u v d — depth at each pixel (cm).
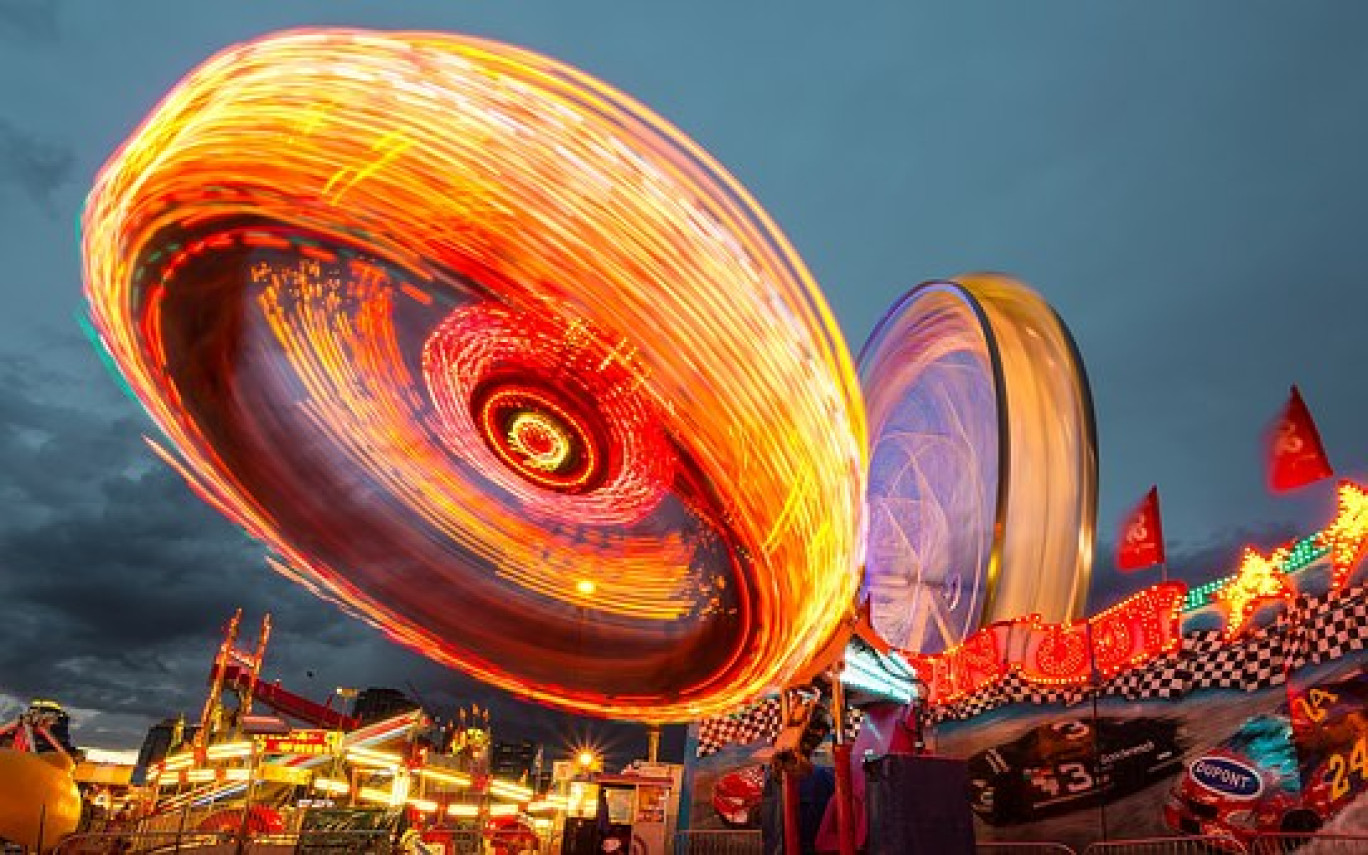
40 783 1739
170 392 485
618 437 490
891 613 1906
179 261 470
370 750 2750
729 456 482
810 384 502
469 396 496
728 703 486
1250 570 1067
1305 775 952
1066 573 1675
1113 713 1184
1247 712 1042
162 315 473
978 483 1798
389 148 484
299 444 492
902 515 2002
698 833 1672
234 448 492
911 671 696
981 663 1360
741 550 477
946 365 1972
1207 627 1113
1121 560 1323
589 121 512
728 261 507
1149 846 1062
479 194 492
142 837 1791
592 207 503
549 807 2725
